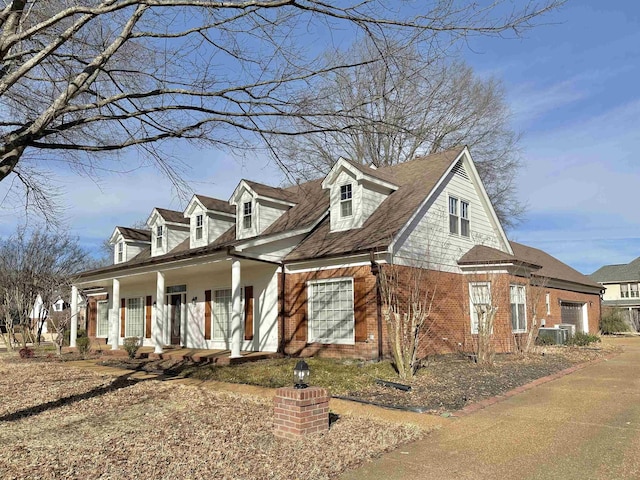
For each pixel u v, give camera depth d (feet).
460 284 55.83
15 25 20.79
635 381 36.27
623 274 162.81
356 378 36.86
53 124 25.41
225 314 61.21
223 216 69.26
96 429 24.53
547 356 50.62
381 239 46.06
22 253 78.28
